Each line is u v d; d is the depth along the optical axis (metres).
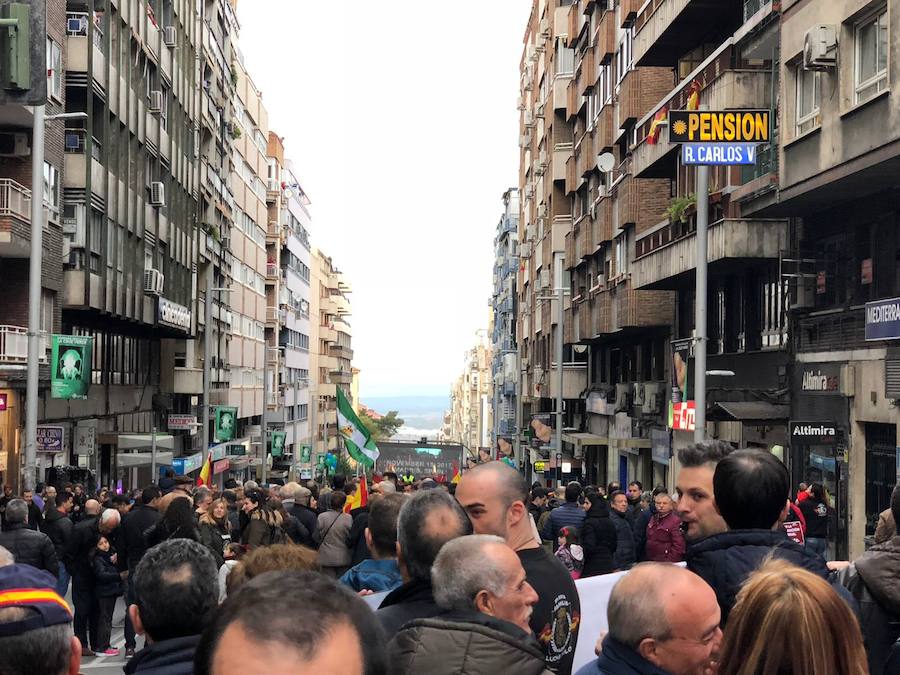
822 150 21.30
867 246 23.06
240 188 81.25
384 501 6.46
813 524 18.00
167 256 50.97
